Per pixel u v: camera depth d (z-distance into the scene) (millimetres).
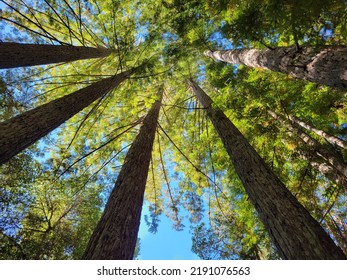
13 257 6930
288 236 2436
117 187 3832
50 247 7969
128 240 3000
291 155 5316
